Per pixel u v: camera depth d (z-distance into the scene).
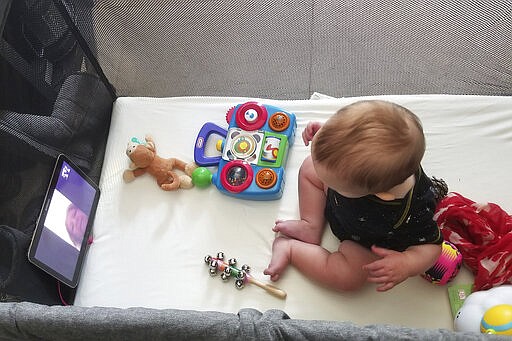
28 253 0.95
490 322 0.86
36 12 0.98
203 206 1.12
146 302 1.05
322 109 1.17
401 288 1.00
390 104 0.83
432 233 0.93
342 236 1.03
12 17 0.92
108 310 0.75
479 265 0.97
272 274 1.02
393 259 0.93
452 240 1.01
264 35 1.20
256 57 1.24
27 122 0.98
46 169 1.04
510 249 0.95
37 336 0.76
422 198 0.90
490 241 0.98
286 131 1.13
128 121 1.23
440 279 0.98
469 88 1.18
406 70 1.20
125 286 1.07
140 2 1.13
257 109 1.15
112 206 1.15
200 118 1.21
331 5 1.14
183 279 1.07
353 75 1.24
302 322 0.73
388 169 0.80
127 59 1.22
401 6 1.11
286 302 1.02
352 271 0.99
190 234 1.10
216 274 1.06
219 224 1.10
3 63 0.91
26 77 0.97
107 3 1.12
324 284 1.02
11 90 0.93
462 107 1.12
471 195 1.06
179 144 1.20
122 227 1.13
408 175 0.83
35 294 0.97
